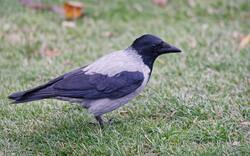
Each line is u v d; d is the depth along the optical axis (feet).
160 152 32.71
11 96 32.45
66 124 37.01
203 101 39.06
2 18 59.67
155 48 35.88
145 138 34.32
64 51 52.70
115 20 61.93
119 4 65.41
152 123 36.27
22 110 39.06
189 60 49.16
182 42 53.98
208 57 49.57
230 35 56.18
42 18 60.64
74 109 39.86
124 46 53.72
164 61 49.29
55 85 33.71
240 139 33.60
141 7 64.90
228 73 45.70
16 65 49.24
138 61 35.86
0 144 34.32
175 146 33.09
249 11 64.59
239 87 42.42
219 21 61.82
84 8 64.08
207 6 65.62
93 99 34.60
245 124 35.58
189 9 64.85
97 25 59.98
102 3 65.77
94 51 52.49
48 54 52.31
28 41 54.08
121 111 39.17
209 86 42.50
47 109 39.40
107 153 32.78
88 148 33.42
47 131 36.17
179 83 43.78
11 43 53.98
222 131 34.22
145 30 58.29
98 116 36.42
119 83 34.73
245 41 53.36
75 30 58.03
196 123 35.94
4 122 37.17
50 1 64.85
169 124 35.96
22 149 33.96
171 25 60.03
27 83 45.14
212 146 32.73
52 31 57.57
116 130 35.60
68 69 48.01
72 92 33.91
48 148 33.88
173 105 38.73
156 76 45.75
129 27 59.41
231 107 38.11
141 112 38.63
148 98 40.63
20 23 58.54
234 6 65.21
